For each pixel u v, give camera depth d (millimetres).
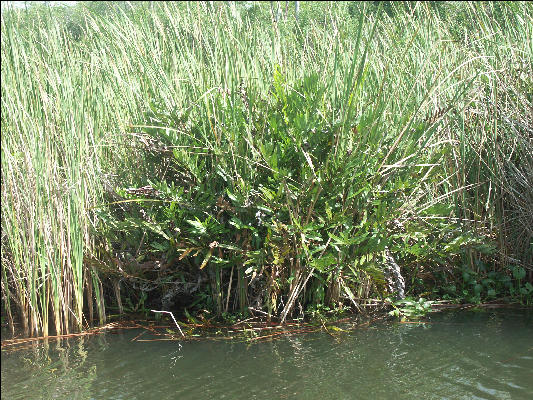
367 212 4090
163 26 5047
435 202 4223
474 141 4668
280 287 4137
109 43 4965
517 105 4641
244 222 4141
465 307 4312
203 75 4488
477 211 4566
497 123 4707
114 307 4555
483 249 4410
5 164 4148
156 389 3117
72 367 3475
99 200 4422
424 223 4297
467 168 4645
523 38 5121
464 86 4625
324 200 4000
